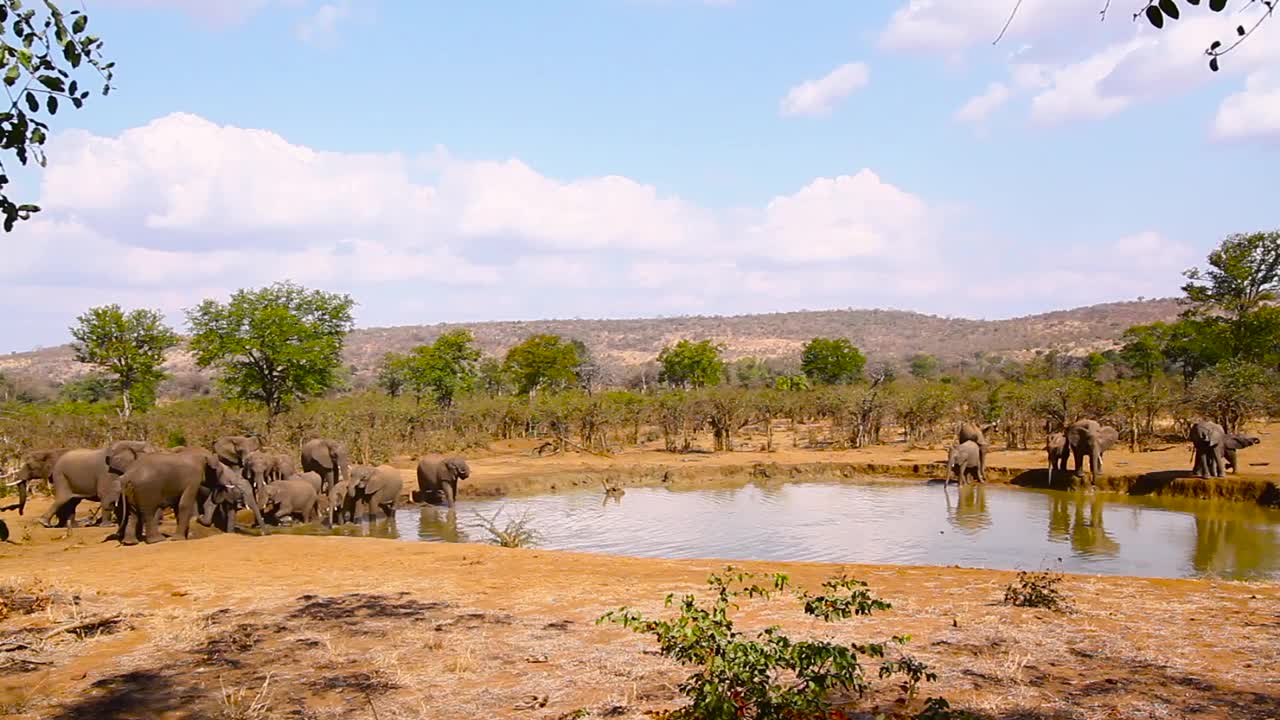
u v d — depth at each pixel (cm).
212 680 794
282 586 1228
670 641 536
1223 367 3919
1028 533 2252
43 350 14162
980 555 1966
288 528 2297
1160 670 809
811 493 3159
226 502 1986
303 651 888
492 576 1312
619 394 5412
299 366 4878
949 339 17112
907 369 12538
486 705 729
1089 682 773
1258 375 3688
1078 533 2234
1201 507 2625
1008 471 3356
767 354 16538
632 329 19325
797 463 3706
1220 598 1132
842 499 2991
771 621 1010
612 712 702
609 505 2894
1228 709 697
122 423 3703
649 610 1072
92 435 3622
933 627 980
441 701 739
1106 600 1123
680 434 5159
